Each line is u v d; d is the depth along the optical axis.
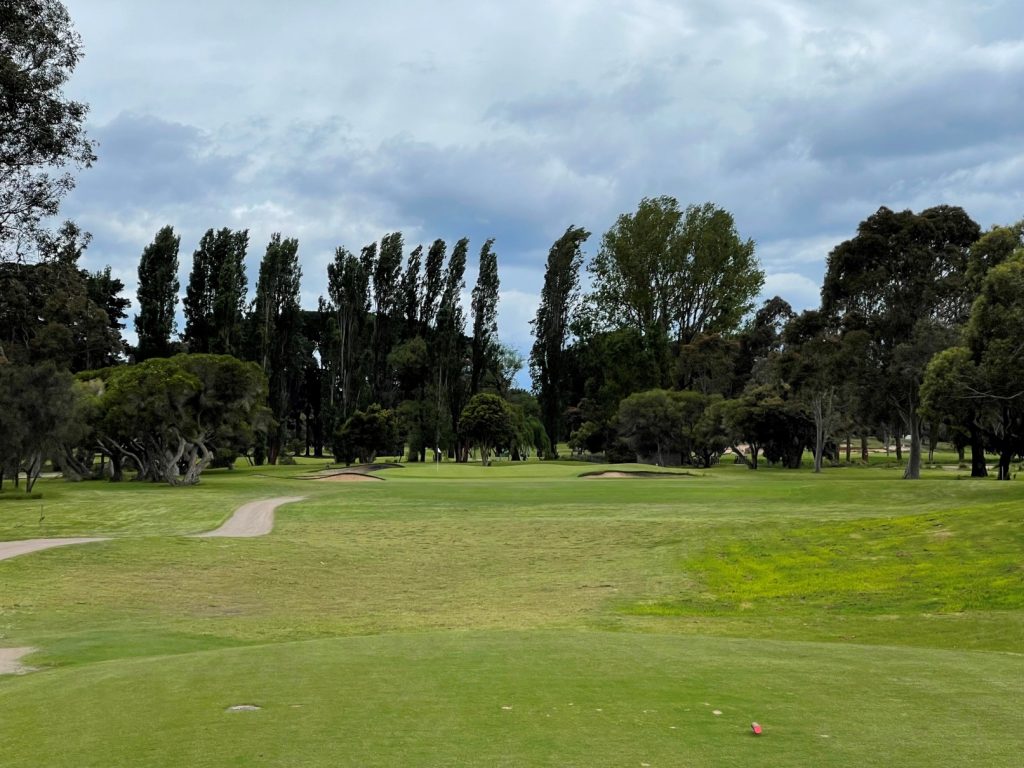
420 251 122.06
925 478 70.06
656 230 123.62
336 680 10.09
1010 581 20.64
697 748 7.04
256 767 6.65
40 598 22.61
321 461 124.19
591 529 35.94
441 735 7.48
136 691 9.98
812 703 8.71
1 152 37.78
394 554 31.69
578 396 142.00
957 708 8.52
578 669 10.66
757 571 25.80
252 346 109.12
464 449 115.94
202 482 77.75
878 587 21.92
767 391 100.56
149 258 100.75
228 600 23.14
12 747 7.70
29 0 36.91
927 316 71.94
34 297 43.41
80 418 63.12
